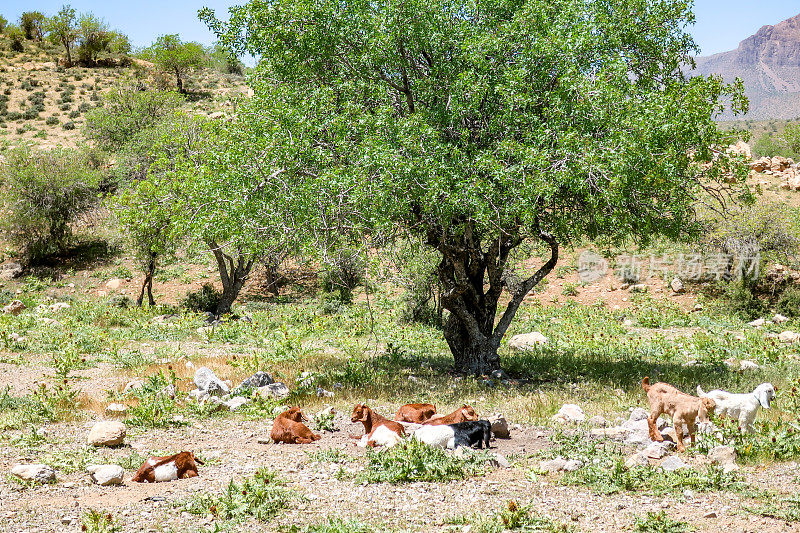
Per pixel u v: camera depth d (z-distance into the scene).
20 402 11.38
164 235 25.56
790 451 7.93
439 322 23.81
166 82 61.66
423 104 13.84
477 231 14.60
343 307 26.80
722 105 13.12
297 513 6.19
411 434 8.91
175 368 14.88
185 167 21.59
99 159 42.06
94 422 10.30
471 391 12.84
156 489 7.00
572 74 12.45
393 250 12.16
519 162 12.23
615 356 17.30
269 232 12.15
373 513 6.20
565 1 13.50
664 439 8.97
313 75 13.98
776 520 5.85
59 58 70.19
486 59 13.44
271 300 30.41
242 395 12.02
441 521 5.96
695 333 19.94
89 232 38.56
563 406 10.86
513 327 23.50
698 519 5.93
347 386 13.12
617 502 6.48
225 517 6.05
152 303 28.47
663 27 14.12
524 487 7.03
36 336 20.11
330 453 8.34
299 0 13.37
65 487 6.99
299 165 12.05
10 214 35.59
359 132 12.57
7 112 55.38
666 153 12.09
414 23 13.12
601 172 11.34
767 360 16.41
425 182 11.82
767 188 36.50
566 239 14.14
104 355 17.11
